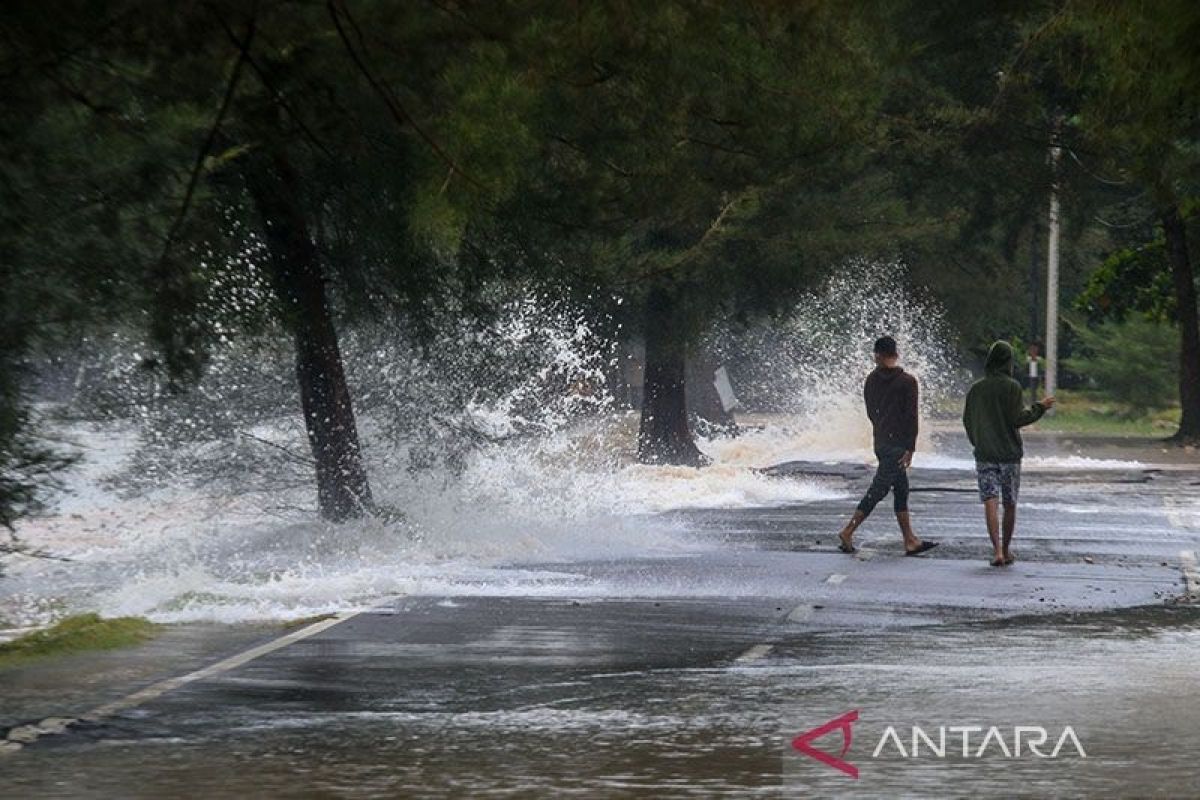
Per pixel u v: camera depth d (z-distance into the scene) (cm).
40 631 4194
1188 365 14375
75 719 3203
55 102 4512
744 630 4309
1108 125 4378
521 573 5494
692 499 8331
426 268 6638
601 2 4384
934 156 12850
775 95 5800
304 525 6581
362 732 3078
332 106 4681
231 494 7025
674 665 3781
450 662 3812
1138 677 3609
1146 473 10688
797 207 10644
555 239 6925
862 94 6078
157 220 5084
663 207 6694
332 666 3766
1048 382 18438
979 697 3384
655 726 3116
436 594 4969
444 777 2722
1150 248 15575
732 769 2772
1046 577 5469
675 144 6284
